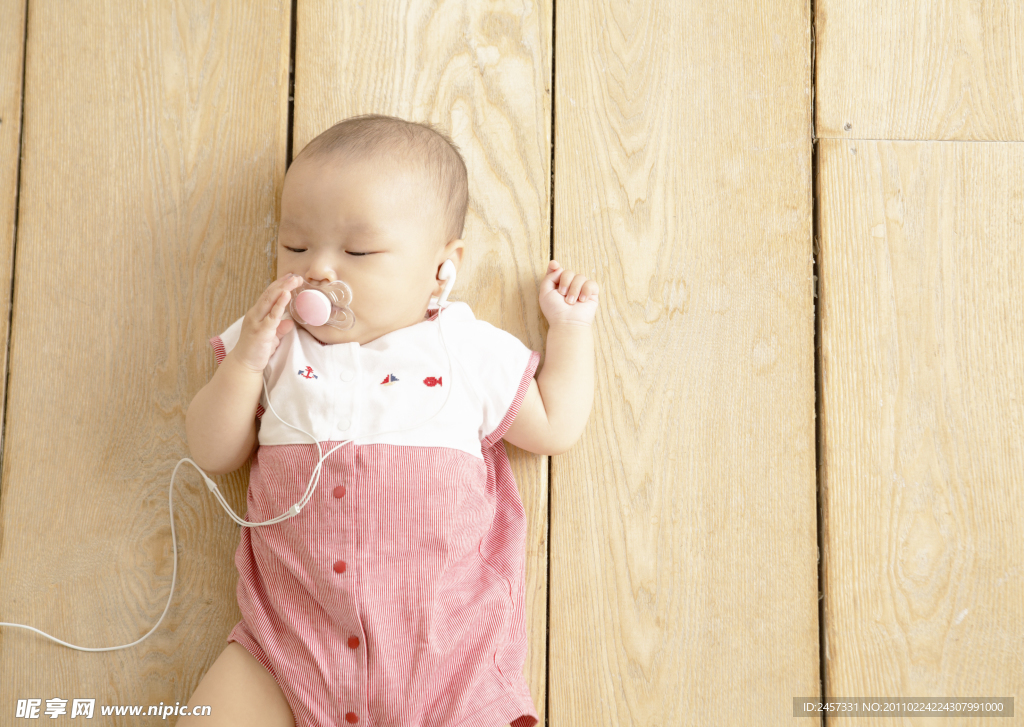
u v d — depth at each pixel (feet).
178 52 3.54
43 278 3.38
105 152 3.47
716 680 3.24
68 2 3.54
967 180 3.57
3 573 3.19
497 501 3.18
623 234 3.51
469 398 2.99
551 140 3.56
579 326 3.27
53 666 3.14
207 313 3.40
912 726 3.22
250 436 2.99
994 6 3.61
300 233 2.92
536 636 3.23
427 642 2.73
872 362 3.45
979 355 3.46
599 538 3.32
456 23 3.61
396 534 2.75
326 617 2.74
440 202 3.05
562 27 3.62
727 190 3.55
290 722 2.75
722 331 3.46
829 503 3.36
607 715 3.21
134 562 3.22
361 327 2.94
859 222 3.53
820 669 3.26
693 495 3.35
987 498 3.37
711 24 3.63
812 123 3.60
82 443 3.28
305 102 3.53
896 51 3.64
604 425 3.38
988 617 3.29
